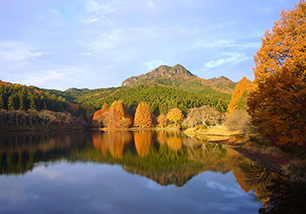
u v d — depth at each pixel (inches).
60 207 452.8
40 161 932.6
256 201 471.8
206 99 5472.4
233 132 1838.1
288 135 547.8
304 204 430.0
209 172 741.9
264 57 683.4
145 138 2053.4
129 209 440.8
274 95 545.3
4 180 649.0
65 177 686.5
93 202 479.2
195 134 2497.5
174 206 453.7
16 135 2273.6
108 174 725.3
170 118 3917.3
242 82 2094.0
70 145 1478.8
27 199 496.7
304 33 570.3
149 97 6131.9
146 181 644.7
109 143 1619.1
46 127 3486.7
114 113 3939.5
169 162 921.5
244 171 715.4
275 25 667.4
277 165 664.4
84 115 4404.5
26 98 3772.1
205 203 469.4
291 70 544.4
